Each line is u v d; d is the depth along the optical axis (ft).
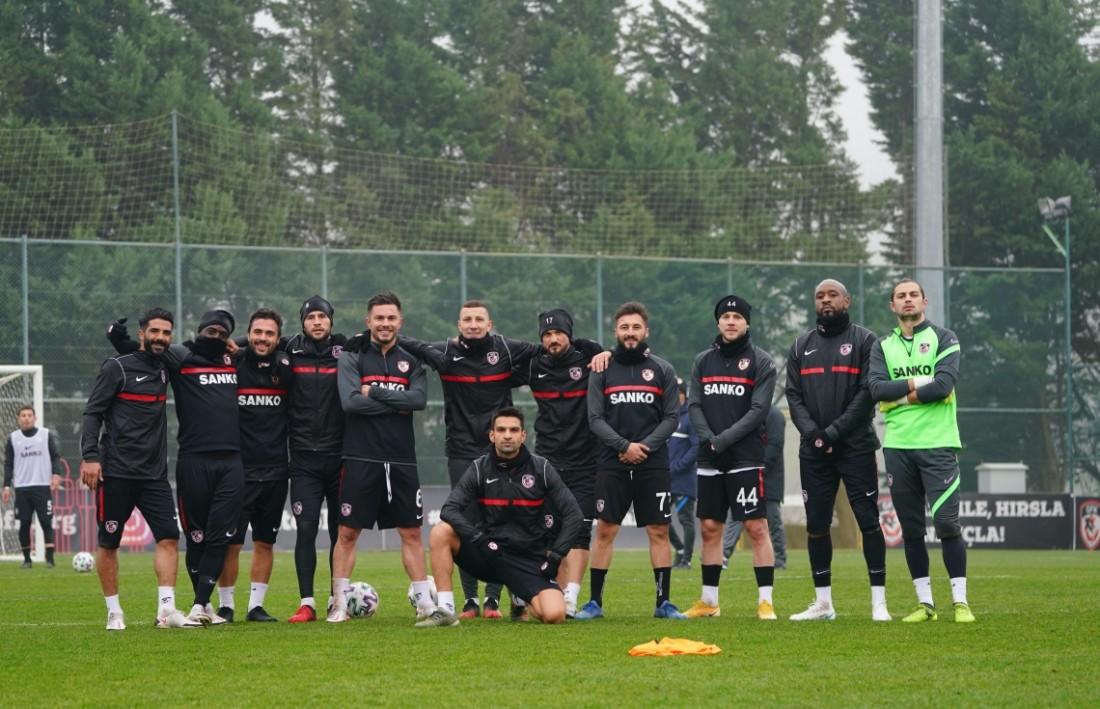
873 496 44.01
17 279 111.34
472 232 175.32
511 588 43.62
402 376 45.11
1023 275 128.36
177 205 115.34
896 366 42.98
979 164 198.70
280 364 45.57
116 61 177.99
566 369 47.06
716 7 223.10
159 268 113.70
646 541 114.93
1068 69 203.92
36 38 184.44
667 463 46.26
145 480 43.06
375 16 208.13
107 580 42.86
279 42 206.39
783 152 217.97
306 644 37.70
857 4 226.99
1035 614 46.11
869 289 128.77
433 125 199.11
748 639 38.37
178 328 113.39
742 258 179.93
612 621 44.21
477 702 28.35
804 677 31.27
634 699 28.58
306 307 46.21
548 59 217.97
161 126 169.99
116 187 167.73
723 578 69.05
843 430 43.45
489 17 212.64
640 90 214.69
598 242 178.29
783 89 217.97
